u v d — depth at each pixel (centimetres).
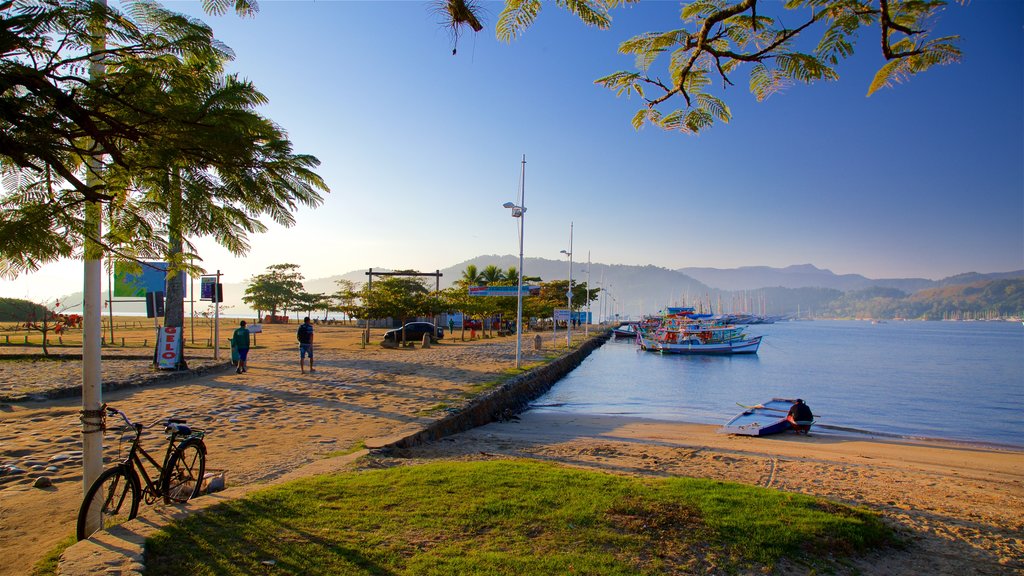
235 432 1159
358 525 579
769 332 17900
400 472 788
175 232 382
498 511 634
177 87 321
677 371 4644
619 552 552
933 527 739
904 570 594
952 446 1802
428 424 1309
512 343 5047
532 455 1246
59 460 881
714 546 583
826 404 2852
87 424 571
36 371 2034
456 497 676
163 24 320
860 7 348
